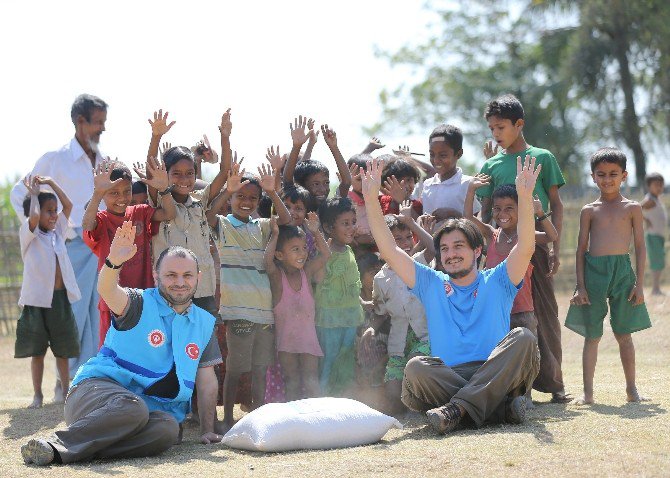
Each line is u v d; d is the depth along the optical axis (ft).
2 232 48.88
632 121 99.50
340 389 22.49
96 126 27.91
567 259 60.29
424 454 15.67
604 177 21.59
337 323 22.31
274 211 22.71
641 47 99.55
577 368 29.32
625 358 21.35
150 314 17.53
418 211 25.30
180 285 17.58
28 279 25.53
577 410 20.04
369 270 24.23
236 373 20.85
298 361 21.84
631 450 15.44
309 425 16.93
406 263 18.98
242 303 20.85
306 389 21.79
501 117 22.68
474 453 15.53
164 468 15.52
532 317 21.24
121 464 16.05
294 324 21.57
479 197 23.73
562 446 15.90
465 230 18.71
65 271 25.93
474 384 17.83
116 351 17.43
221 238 21.18
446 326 18.83
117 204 21.04
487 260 21.72
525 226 18.38
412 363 18.21
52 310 25.70
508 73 105.60
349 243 22.99
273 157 22.57
